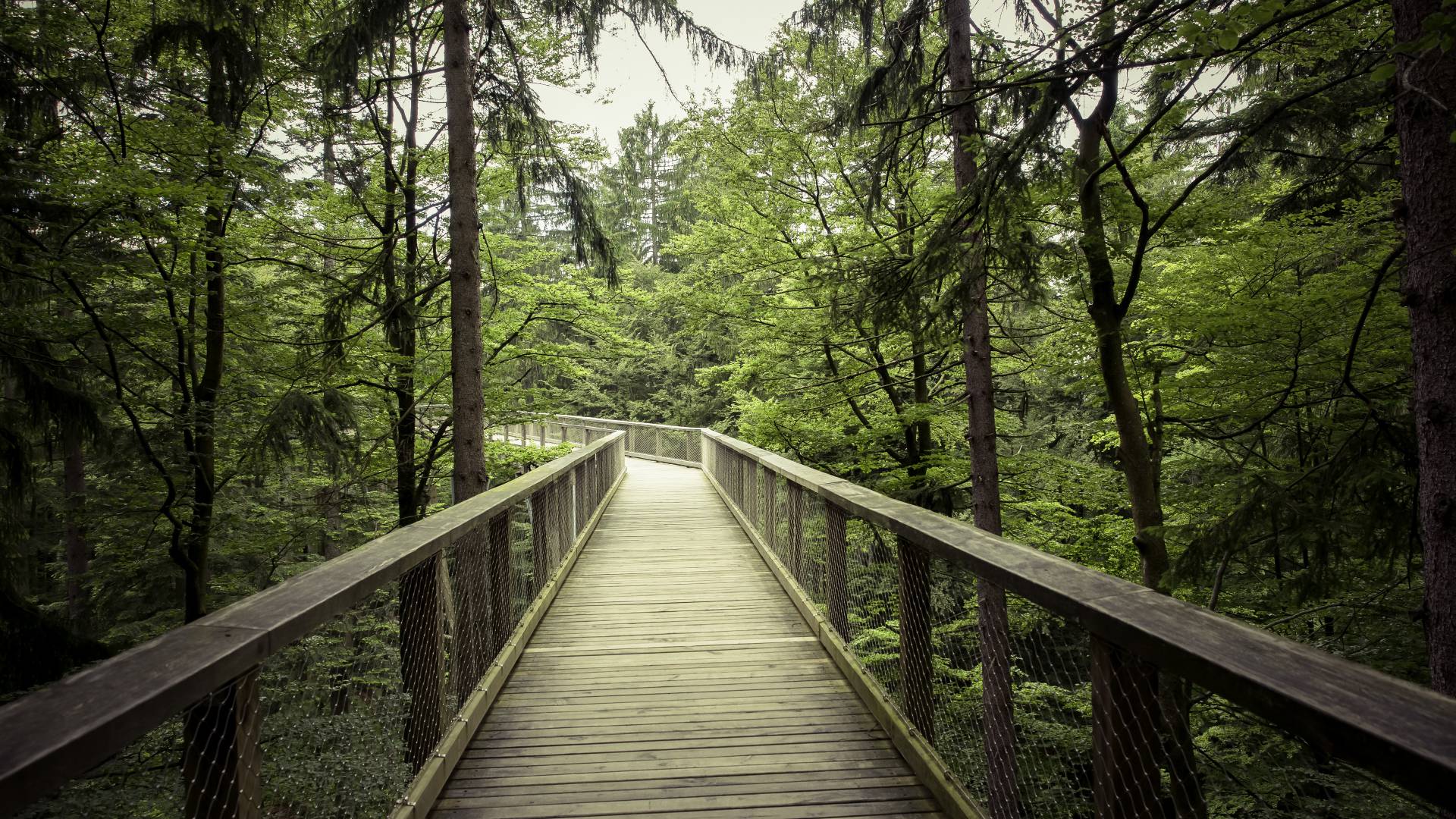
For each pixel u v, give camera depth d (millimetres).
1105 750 1748
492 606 4188
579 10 7383
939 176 9625
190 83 7684
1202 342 7113
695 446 19312
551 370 11961
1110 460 12117
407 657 2867
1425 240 3104
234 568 10938
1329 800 3816
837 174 9945
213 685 1445
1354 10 4496
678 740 3348
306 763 2312
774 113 9586
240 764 1601
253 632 1615
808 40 8336
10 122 6184
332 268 9562
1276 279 6426
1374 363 6051
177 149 6633
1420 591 5691
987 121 6848
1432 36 2363
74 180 5520
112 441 6320
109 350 6637
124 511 7773
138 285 7801
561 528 6938
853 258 7965
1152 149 7301
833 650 4445
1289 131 6133
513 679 4207
